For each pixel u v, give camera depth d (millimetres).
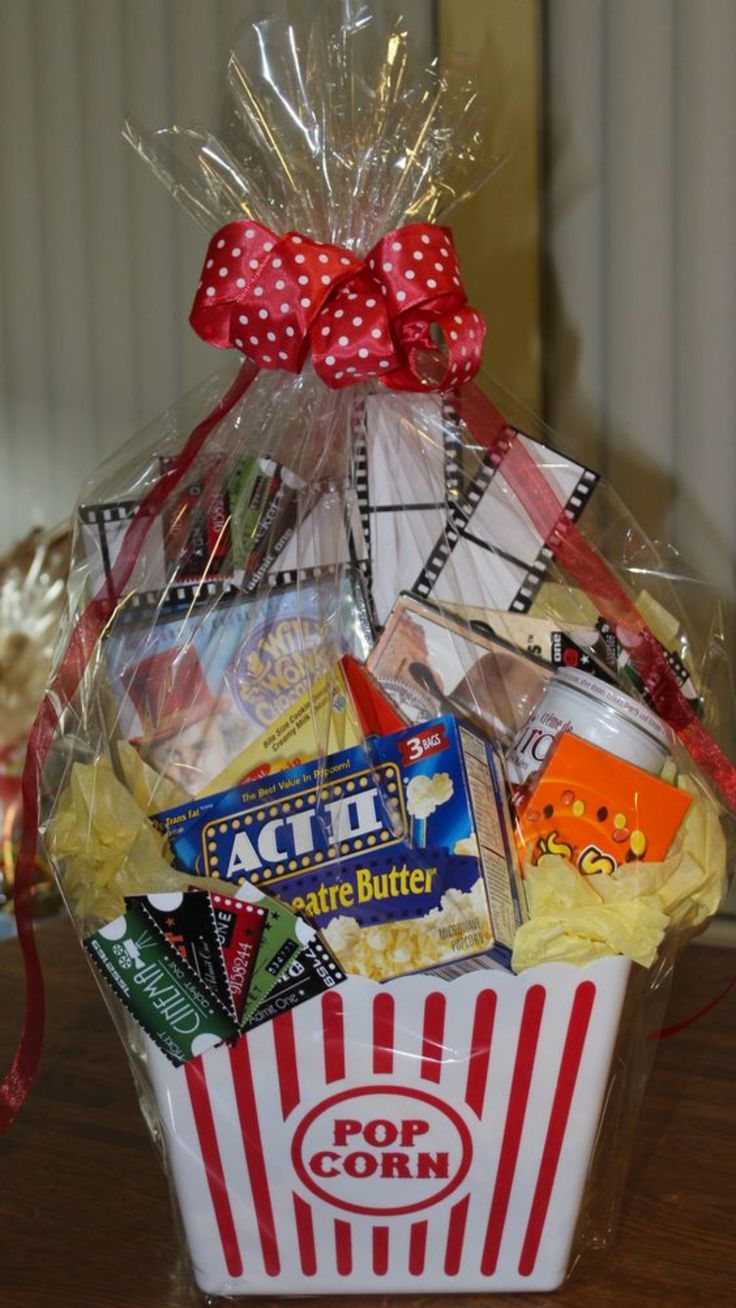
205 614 1065
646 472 2039
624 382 2033
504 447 1108
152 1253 1038
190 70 2234
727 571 2016
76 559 1119
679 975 1349
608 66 1945
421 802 961
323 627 1062
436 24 1887
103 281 2459
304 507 1094
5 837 2018
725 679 1226
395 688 1048
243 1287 1017
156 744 1036
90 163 2416
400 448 1110
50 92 2412
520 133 1935
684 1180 1090
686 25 1881
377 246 1040
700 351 1977
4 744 2139
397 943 957
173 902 962
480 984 959
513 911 961
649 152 1947
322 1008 965
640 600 1136
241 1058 976
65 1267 1025
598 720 995
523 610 1095
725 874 1033
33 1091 1185
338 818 965
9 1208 1071
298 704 1010
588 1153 992
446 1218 1001
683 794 979
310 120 1104
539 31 1926
